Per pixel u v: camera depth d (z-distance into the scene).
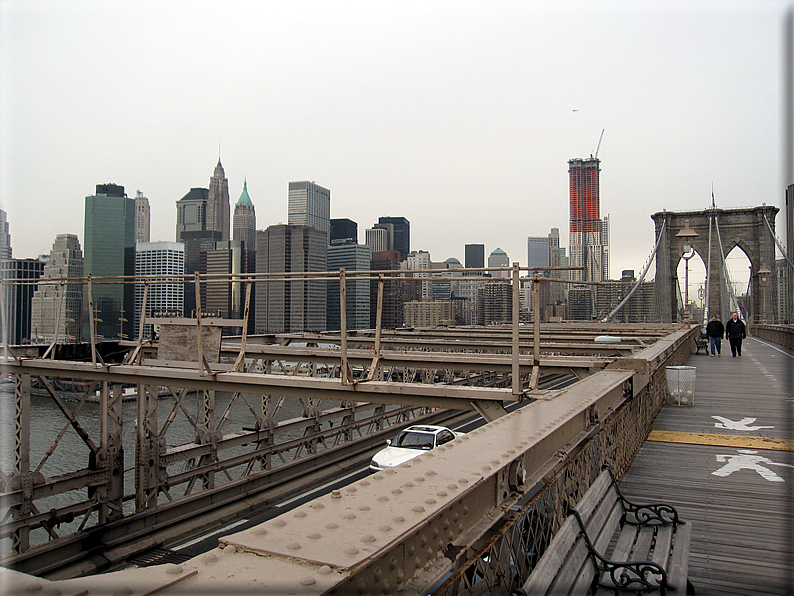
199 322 8.89
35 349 12.10
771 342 43.69
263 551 1.71
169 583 1.48
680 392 12.14
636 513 4.85
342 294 7.80
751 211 76.12
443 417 23.84
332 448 16.97
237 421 25.58
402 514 2.03
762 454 7.95
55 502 16.72
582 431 4.82
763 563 4.52
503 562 2.69
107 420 11.52
